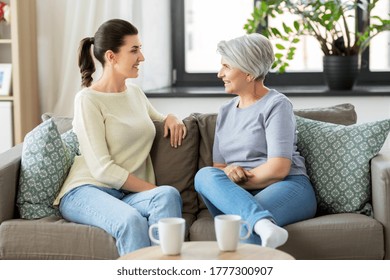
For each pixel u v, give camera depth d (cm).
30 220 267
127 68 284
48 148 272
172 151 299
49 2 455
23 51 435
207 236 258
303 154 289
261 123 275
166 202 254
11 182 269
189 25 484
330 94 432
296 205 262
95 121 274
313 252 256
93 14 435
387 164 263
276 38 451
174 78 482
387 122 280
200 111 443
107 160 270
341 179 277
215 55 486
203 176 256
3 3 441
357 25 471
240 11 480
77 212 263
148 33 449
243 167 278
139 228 246
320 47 449
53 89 460
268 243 219
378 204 263
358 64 438
